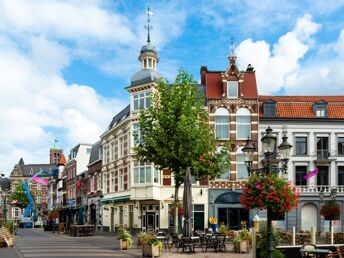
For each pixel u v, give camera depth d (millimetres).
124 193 42562
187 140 27141
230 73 41156
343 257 17016
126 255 21078
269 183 13867
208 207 39594
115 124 46812
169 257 20172
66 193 72000
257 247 16766
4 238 25844
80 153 64812
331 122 41031
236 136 40375
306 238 26203
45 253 21891
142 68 42469
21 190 94562
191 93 28359
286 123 40844
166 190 39750
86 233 38031
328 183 40500
